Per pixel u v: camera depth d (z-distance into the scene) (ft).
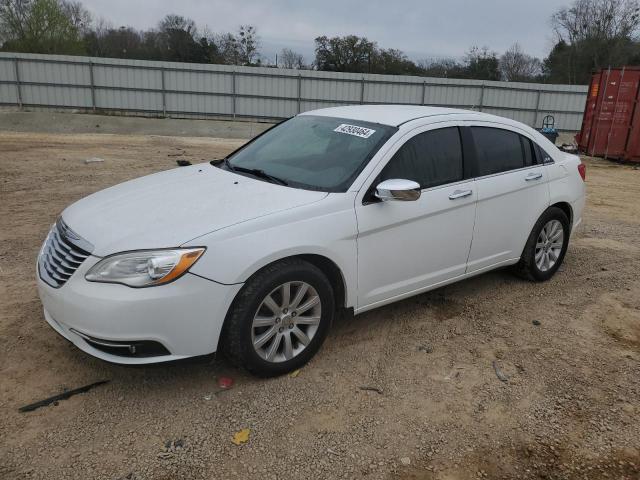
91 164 40.88
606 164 56.80
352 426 10.28
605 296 16.80
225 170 14.21
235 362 10.99
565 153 18.66
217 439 9.78
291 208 11.27
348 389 11.44
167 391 11.10
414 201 13.00
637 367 12.75
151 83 96.99
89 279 10.02
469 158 14.56
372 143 13.15
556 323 14.88
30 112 90.17
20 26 147.64
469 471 9.29
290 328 11.55
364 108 15.79
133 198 12.17
